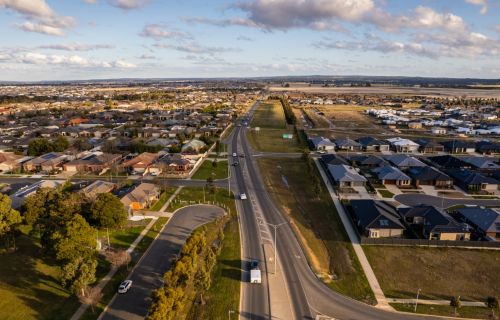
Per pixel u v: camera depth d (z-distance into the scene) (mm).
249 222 68938
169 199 80438
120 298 45312
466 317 43250
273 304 44969
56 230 51750
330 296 46969
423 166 100625
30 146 117375
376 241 61312
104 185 82688
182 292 41562
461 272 53000
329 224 68938
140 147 122500
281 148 136250
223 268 52781
